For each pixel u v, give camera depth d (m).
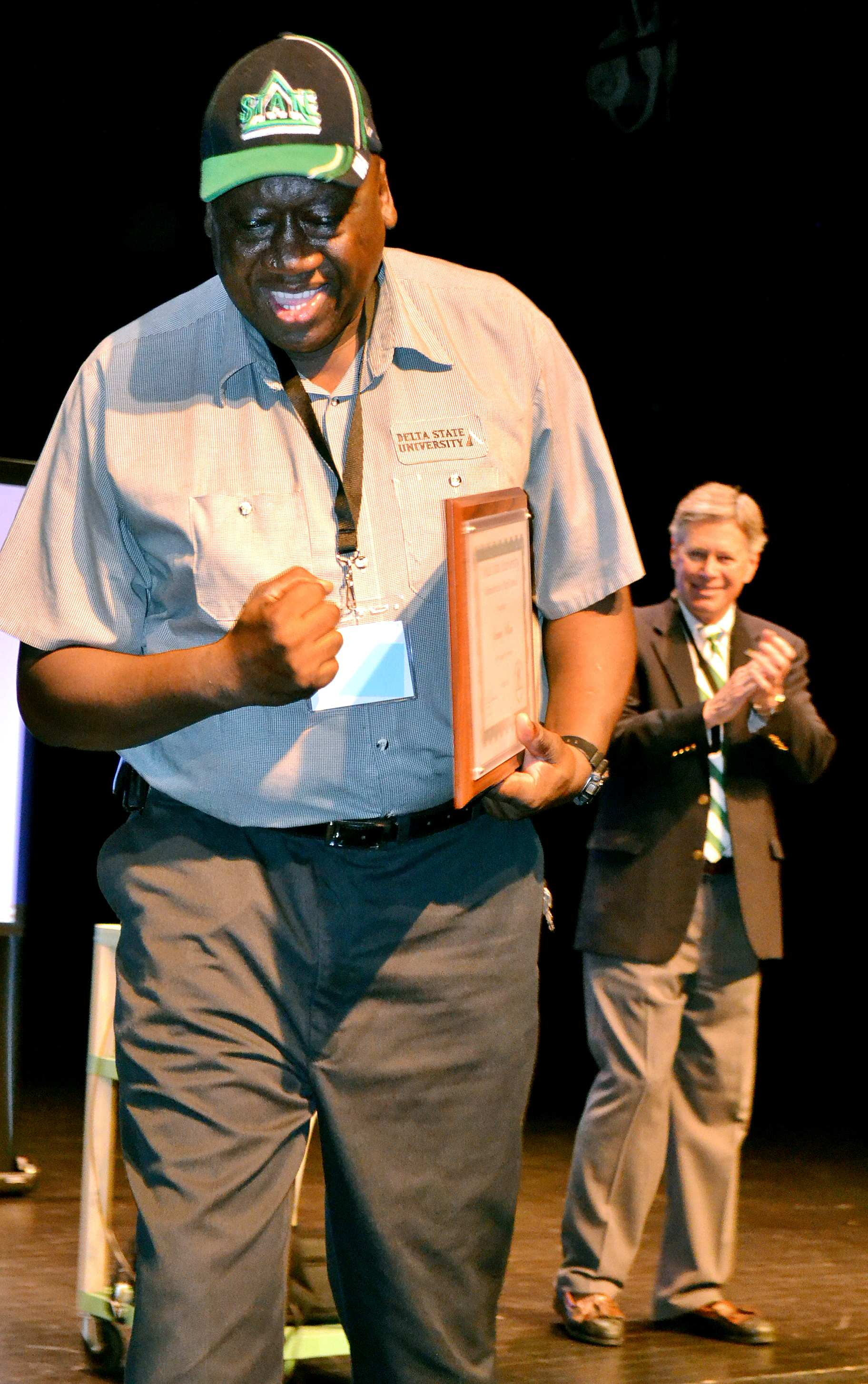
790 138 6.79
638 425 8.18
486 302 1.49
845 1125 5.84
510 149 7.46
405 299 1.45
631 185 7.38
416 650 1.41
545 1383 2.63
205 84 6.87
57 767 9.36
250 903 1.40
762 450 7.71
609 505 1.53
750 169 6.99
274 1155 1.37
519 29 6.91
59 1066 6.29
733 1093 3.02
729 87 6.79
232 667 1.25
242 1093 1.36
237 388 1.41
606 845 3.01
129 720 1.33
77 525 1.42
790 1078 6.93
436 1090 1.43
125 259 7.42
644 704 3.11
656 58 6.82
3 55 6.54
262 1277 1.33
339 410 1.42
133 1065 1.36
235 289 1.32
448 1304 1.45
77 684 1.36
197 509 1.38
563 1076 6.81
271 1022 1.39
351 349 1.42
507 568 1.37
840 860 8.06
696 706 2.93
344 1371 2.67
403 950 1.42
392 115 7.29
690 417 7.97
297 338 1.33
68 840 9.38
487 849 1.46
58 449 1.43
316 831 1.41
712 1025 3.03
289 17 6.70
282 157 1.24
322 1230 2.94
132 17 6.54
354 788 1.40
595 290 7.91
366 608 1.40
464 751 1.28
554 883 9.24
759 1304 3.23
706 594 3.12
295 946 1.41
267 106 1.26
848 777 7.89
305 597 1.24
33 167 6.97
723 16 6.62
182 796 1.42
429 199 7.66
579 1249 2.98
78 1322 2.88
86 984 8.84
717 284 7.48
